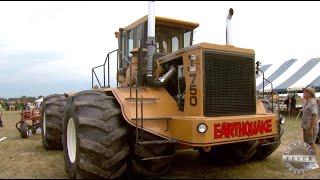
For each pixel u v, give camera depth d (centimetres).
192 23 637
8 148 782
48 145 750
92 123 428
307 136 597
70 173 491
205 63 460
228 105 475
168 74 506
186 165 577
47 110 745
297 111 1875
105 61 560
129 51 626
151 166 451
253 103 504
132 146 448
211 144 425
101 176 430
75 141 471
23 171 545
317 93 1638
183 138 433
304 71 1938
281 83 1902
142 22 586
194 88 461
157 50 611
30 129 1052
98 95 464
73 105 471
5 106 4034
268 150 588
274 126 496
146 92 486
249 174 513
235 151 556
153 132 441
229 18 580
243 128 457
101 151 421
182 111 482
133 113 441
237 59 491
